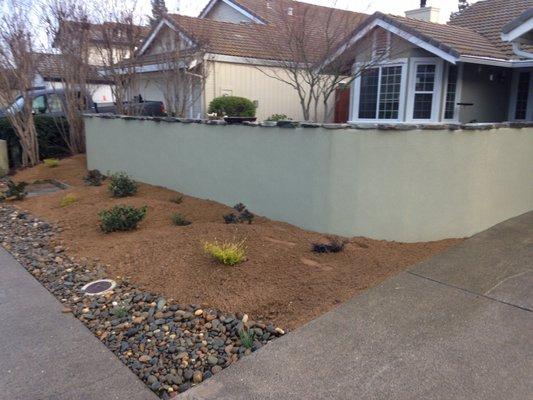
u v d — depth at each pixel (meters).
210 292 4.51
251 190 7.04
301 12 11.23
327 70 10.37
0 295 4.76
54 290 4.84
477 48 11.04
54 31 11.57
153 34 12.36
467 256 5.43
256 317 4.12
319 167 5.94
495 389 3.11
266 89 15.25
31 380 3.34
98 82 12.95
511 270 4.98
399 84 11.91
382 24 10.82
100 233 6.53
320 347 3.66
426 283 4.71
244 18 18.31
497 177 6.50
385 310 4.19
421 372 3.31
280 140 6.43
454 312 4.13
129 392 3.21
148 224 6.75
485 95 12.45
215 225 6.14
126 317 4.19
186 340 3.80
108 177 10.12
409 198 5.87
